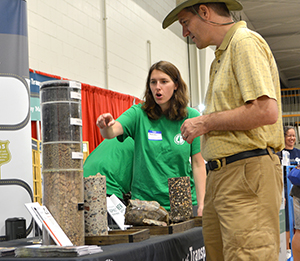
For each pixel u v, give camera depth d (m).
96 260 1.06
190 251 1.66
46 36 5.05
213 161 1.45
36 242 1.40
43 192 1.30
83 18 5.78
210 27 1.49
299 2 10.20
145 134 2.15
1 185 2.88
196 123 1.42
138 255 1.23
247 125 1.34
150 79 2.13
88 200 1.39
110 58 6.34
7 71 3.01
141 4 7.39
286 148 5.82
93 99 5.79
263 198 1.36
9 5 3.11
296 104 17.20
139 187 2.14
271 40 13.30
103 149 2.89
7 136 2.94
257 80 1.31
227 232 1.39
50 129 1.30
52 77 5.02
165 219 1.67
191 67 9.31
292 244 2.42
